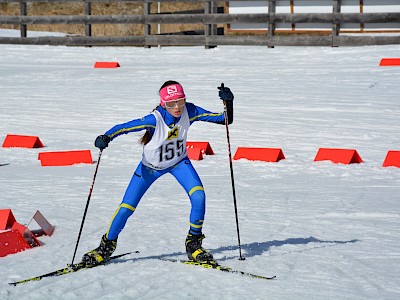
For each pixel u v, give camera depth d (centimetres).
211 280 841
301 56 3538
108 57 3869
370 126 2119
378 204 1261
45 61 3822
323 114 2312
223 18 3919
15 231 991
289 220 1148
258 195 1359
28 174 1630
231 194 1370
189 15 3975
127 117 2352
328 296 775
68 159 1764
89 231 1093
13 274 878
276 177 1556
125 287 821
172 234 1066
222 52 3803
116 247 998
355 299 766
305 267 890
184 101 892
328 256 936
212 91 2745
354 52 3525
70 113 2453
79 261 933
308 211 1212
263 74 3133
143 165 919
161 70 3372
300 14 3775
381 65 3164
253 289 804
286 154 1811
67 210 1241
